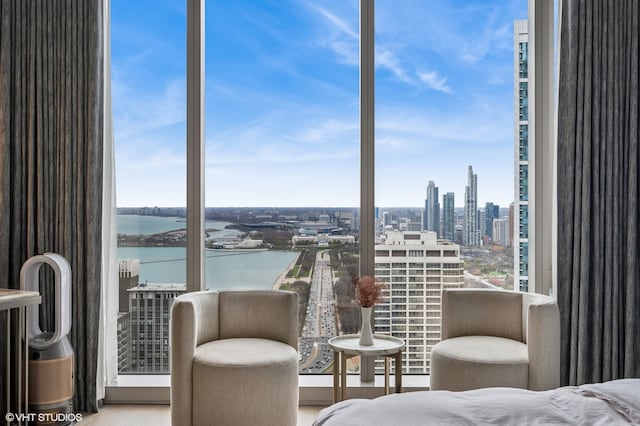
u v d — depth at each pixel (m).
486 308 3.26
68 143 3.32
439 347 2.99
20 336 2.78
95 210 3.34
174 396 2.81
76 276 3.33
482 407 1.58
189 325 2.81
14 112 3.33
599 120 3.28
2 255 3.28
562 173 3.31
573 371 3.26
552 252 3.48
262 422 2.76
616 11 3.27
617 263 3.23
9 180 3.31
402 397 1.69
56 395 2.99
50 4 3.34
